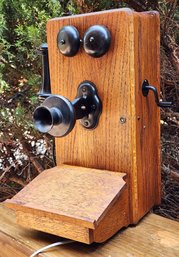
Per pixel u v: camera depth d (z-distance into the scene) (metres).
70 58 0.79
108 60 0.74
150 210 0.86
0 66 1.24
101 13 0.72
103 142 0.78
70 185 0.74
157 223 0.79
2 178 1.53
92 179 0.75
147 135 0.80
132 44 0.70
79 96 0.79
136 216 0.77
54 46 0.82
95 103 0.77
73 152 0.84
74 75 0.80
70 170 0.81
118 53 0.72
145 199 0.81
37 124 0.70
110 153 0.78
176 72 1.19
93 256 0.67
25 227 0.79
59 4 1.16
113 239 0.73
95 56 0.74
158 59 0.83
